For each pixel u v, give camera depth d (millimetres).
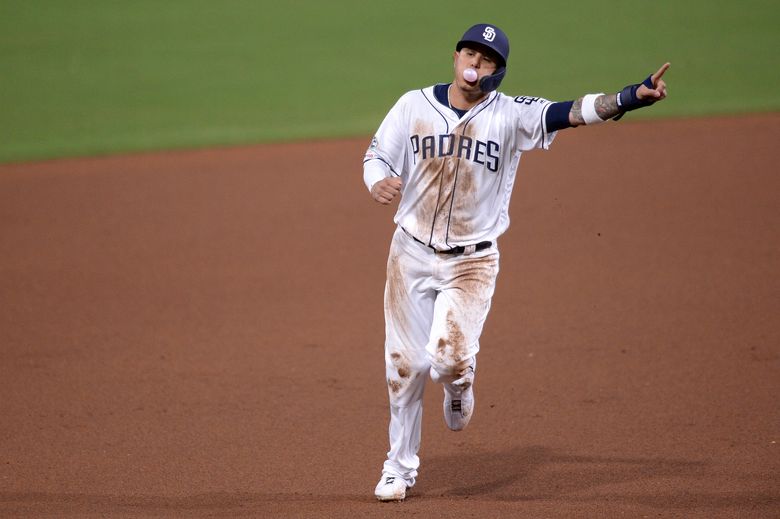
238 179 62281
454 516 20812
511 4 117438
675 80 86500
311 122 77000
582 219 51875
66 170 65125
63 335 37656
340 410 30125
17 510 21656
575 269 44062
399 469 22719
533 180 60156
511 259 45906
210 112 80625
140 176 63438
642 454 25922
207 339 36969
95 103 83500
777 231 48531
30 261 47531
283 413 29953
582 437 27469
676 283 41688
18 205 57312
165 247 49406
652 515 20875
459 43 20766
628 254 45938
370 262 46375
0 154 69125
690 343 34969
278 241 50031
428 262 21562
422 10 115750
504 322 37844
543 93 82000
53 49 101500
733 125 72188
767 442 26438
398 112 21406
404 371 22172
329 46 102188
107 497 23438
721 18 109000
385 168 21391
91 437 28250
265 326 38312
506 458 26062
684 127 72312
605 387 31328
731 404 29516
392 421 22656
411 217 21609
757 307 38375
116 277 44969
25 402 31172
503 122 20875
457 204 21172
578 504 21844
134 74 93125
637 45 98938
